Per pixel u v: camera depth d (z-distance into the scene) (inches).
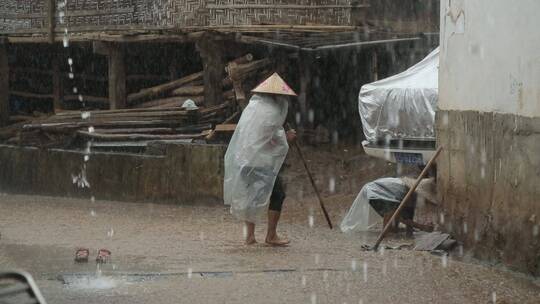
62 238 533.6
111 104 908.0
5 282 266.1
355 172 829.8
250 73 816.9
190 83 912.9
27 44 1011.9
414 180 561.9
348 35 816.9
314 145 906.1
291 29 797.2
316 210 696.4
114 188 788.0
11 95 1051.9
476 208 462.3
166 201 756.6
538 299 360.2
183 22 843.4
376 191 557.0
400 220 550.9
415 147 631.8
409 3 903.7
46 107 1080.2
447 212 504.4
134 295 350.6
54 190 828.6
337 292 363.6
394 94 636.1
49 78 1075.9
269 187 486.6
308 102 916.0
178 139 812.0
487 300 356.5
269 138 484.7
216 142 794.8
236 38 807.1
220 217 665.0
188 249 488.1
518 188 413.4
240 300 345.4
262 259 448.8
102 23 900.0
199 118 836.0
